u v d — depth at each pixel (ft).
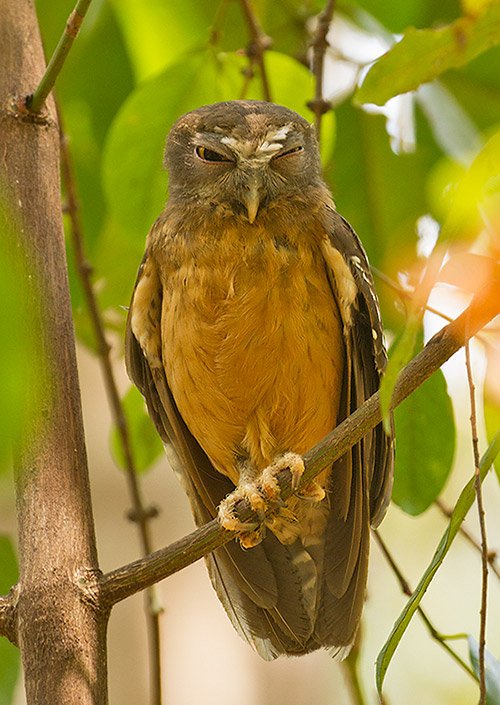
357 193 34.83
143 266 30.30
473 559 56.08
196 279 28.71
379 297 33.88
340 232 29.01
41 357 22.58
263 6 35.86
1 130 24.80
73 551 21.71
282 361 28.53
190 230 29.32
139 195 32.27
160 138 31.99
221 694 49.70
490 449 19.79
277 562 30.50
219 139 29.86
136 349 30.94
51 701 20.44
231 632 51.03
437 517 55.11
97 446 51.34
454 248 18.43
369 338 29.07
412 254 33.63
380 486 29.81
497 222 17.01
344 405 29.43
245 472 30.25
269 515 28.19
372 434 29.04
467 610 56.13
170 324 29.30
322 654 53.11
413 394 29.91
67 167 31.07
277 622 30.25
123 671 49.06
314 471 21.52
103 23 35.94
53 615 21.06
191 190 29.99
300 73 32.37
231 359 28.66
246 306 28.27
